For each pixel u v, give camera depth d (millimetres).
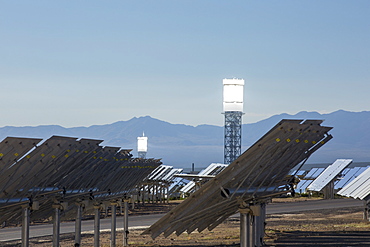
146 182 78625
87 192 31875
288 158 24766
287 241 37250
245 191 22625
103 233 46438
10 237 44031
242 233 23719
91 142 28562
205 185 21891
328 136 26250
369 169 53250
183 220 23266
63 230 48344
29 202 25234
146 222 54875
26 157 23203
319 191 86250
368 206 52031
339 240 37125
